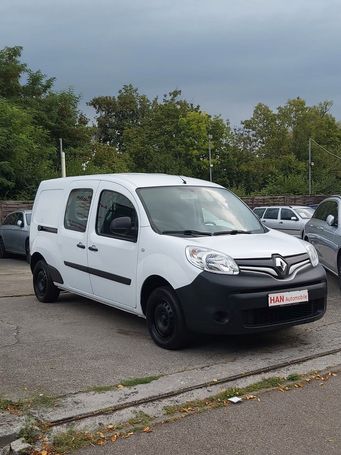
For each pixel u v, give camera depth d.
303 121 67.81
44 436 3.94
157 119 56.34
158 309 6.05
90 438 3.92
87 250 7.26
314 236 10.39
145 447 3.82
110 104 69.94
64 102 31.89
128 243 6.50
